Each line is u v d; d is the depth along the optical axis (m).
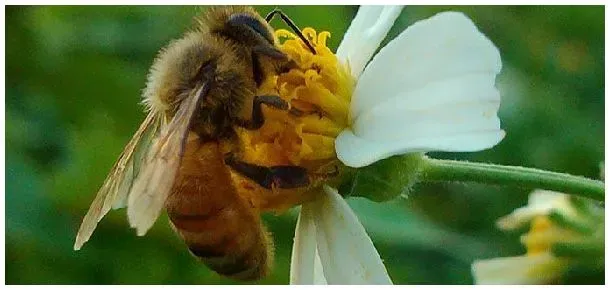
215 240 0.05
